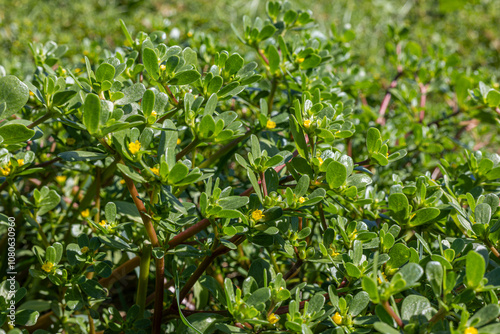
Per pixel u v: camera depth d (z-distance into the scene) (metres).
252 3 1.59
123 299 0.59
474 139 0.94
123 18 1.28
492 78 0.83
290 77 0.62
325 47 0.71
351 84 0.73
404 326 0.44
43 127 0.67
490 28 1.51
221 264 0.64
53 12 1.27
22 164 0.52
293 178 0.53
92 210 0.62
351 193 0.49
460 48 1.44
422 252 0.52
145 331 0.51
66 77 0.59
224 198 0.48
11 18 1.16
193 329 0.47
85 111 0.45
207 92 0.52
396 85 0.83
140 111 0.50
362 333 0.46
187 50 0.52
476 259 0.43
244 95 0.66
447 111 0.88
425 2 1.73
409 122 0.85
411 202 0.54
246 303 0.46
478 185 0.57
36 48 0.62
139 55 0.59
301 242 0.51
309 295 0.59
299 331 0.46
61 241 0.62
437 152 0.71
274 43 0.67
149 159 0.49
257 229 0.49
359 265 0.49
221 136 0.48
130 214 0.53
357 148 0.74
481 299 0.49
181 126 0.58
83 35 1.18
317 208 0.57
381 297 0.43
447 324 0.46
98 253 0.52
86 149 0.59
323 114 0.52
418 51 0.84
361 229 0.52
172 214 0.49
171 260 0.57
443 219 0.55
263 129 0.57
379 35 1.55
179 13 1.38
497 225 0.50
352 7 1.67
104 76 0.48
